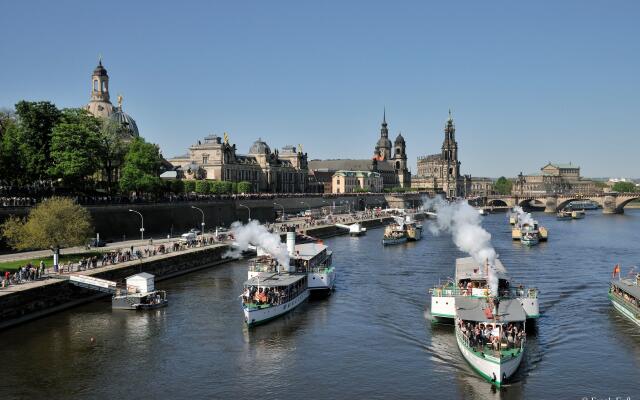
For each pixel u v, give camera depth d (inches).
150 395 2098.9
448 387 2149.4
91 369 2320.4
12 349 2522.1
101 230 5054.1
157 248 4549.7
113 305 3179.1
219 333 2763.3
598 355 2444.6
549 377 2226.9
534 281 3909.9
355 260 5004.9
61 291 3166.8
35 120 5123.0
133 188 5861.2
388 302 3331.7
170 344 2603.3
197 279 4057.6
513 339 2309.3
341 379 2230.6
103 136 5866.1
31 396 2082.9
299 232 6545.3
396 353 2486.5
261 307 2881.4
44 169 4968.0
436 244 6299.2
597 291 3572.8
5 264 3567.9
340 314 3093.0
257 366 2358.5
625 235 7322.8
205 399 2070.6
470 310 2551.7
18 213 4264.3
